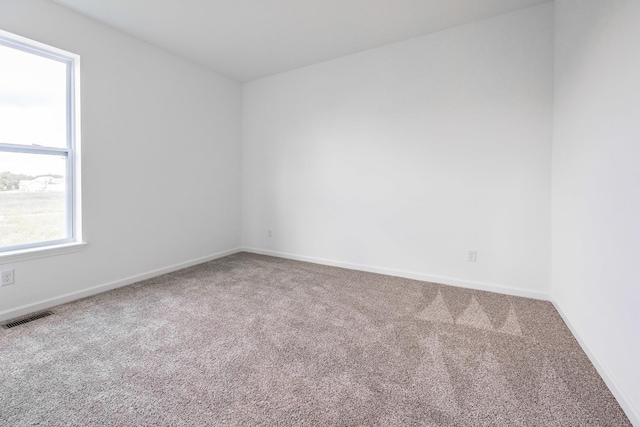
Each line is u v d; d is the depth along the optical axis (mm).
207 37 3143
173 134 3533
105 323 2230
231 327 2184
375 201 3525
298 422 1302
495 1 2547
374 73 3432
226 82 4254
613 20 1545
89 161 2758
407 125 3268
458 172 3023
